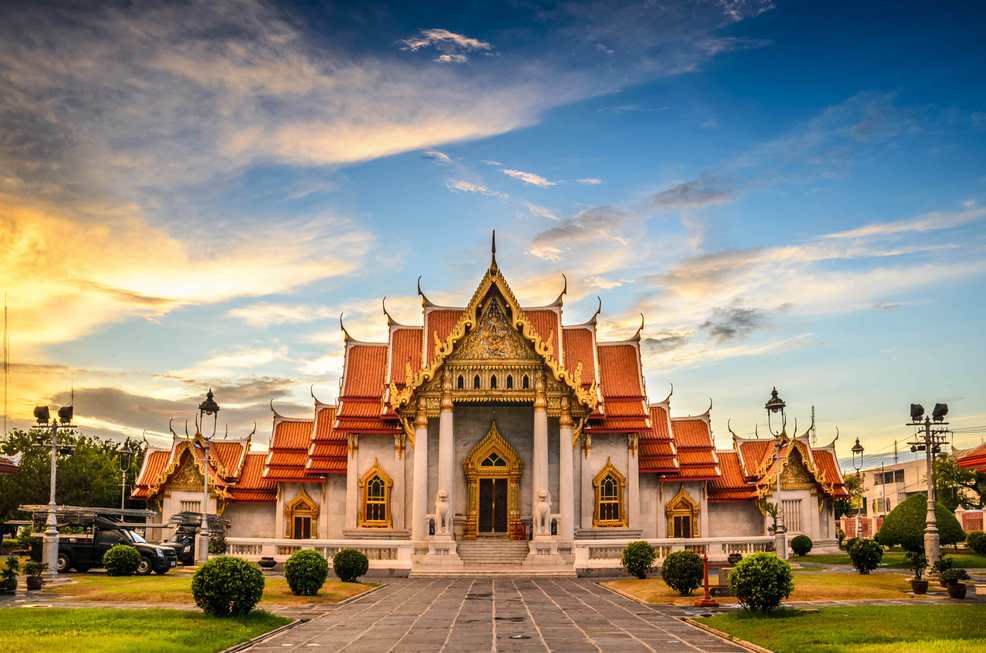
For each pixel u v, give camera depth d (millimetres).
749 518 73000
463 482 64188
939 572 38219
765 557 30578
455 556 56594
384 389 67188
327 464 67875
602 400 66000
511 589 44500
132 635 25188
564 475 59969
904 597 35938
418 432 60812
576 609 34875
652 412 71938
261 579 30203
